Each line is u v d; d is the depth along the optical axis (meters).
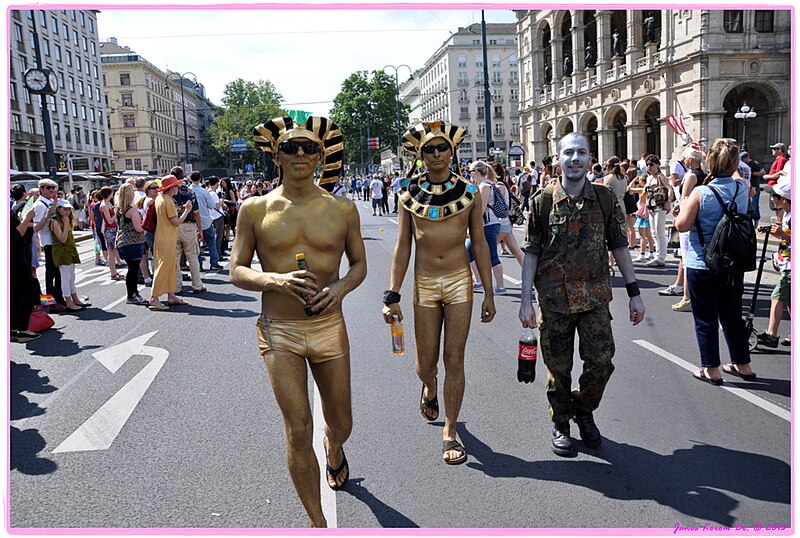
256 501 3.47
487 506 3.38
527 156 55.09
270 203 3.09
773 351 5.83
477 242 4.03
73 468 3.90
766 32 33.34
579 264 3.78
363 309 8.29
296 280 2.88
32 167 53.16
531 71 52.62
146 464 3.94
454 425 3.97
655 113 41.94
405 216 4.09
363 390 5.16
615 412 4.57
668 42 35.62
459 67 98.69
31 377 5.76
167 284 8.72
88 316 8.35
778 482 3.54
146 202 10.10
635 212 10.98
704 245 4.96
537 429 4.32
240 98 99.50
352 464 3.88
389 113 85.12
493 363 5.80
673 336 6.51
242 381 5.47
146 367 5.96
